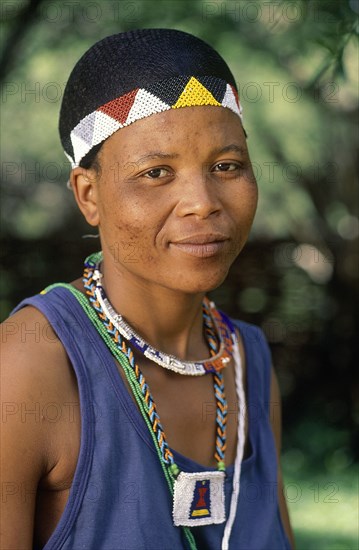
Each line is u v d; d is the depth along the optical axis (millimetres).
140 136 1610
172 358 1780
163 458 1662
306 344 6859
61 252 7242
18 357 1594
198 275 1632
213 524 1749
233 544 1799
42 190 9484
